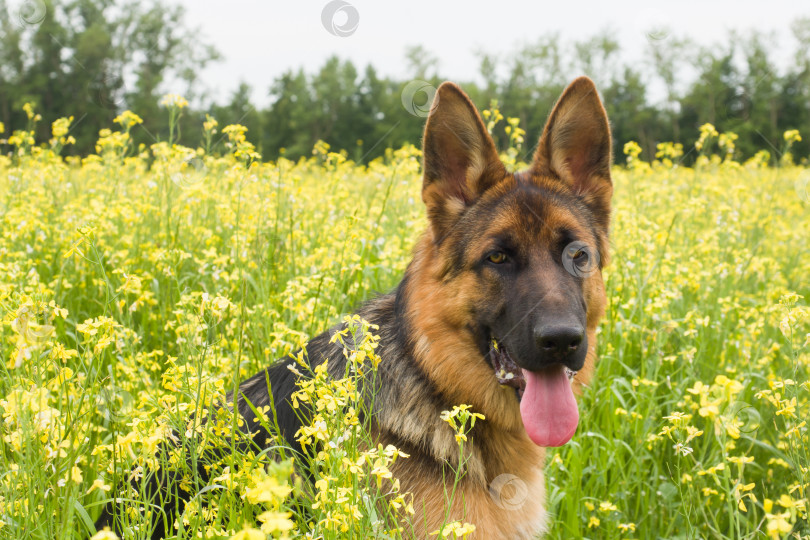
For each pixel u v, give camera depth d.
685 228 6.25
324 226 5.77
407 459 2.91
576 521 3.59
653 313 4.59
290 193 6.14
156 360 3.87
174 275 4.55
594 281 3.31
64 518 2.24
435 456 2.90
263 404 3.16
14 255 4.28
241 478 2.17
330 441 2.14
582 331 2.81
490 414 3.12
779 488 3.75
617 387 4.36
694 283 5.41
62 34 29.75
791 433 2.77
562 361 2.84
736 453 3.96
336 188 7.01
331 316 4.18
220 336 3.37
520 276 3.02
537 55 30.12
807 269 6.54
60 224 5.68
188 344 2.60
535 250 3.06
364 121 35.88
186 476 2.38
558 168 3.46
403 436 2.93
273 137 32.94
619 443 3.73
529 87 30.02
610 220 3.51
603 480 3.71
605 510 3.46
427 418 2.99
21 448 2.25
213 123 5.56
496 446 3.16
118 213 5.47
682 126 27.58
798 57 21.94
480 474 2.97
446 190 3.26
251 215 4.95
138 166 7.95
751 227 7.07
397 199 7.07
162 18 21.92
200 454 2.34
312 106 34.47
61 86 30.77
